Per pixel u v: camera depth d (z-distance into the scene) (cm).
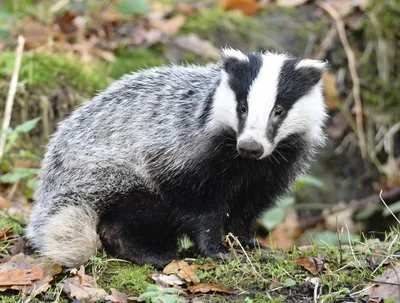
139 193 1035
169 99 1075
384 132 1812
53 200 1049
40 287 898
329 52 1861
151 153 1048
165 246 1058
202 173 1026
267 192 1087
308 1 1934
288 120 1003
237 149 963
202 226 1041
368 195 1781
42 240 1023
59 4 1902
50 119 1593
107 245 1024
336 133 1797
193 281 923
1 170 1476
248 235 1121
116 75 1734
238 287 914
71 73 1641
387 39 1884
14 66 1596
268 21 1898
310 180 1555
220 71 1071
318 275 932
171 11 1928
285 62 1019
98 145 1059
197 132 1031
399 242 1002
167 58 1789
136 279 938
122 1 1803
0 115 1566
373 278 919
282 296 890
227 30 1867
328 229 1694
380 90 1845
